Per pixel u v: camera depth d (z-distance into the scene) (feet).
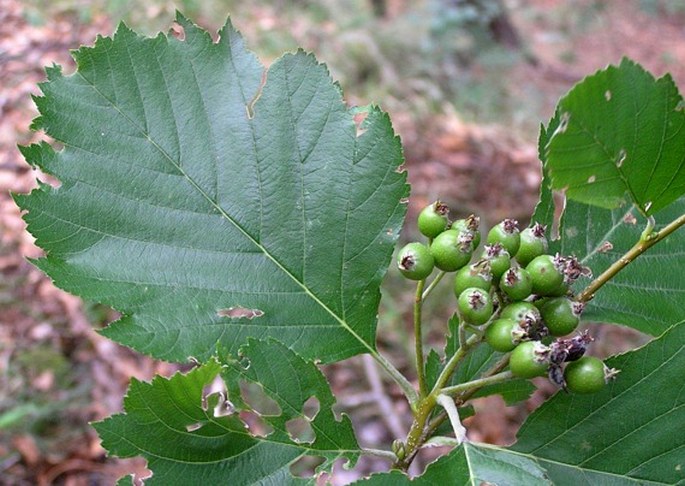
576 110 0.57
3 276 2.33
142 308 0.71
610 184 0.61
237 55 0.75
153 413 0.62
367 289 0.74
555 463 0.67
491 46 4.85
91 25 3.28
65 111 0.72
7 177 2.62
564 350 0.61
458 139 3.32
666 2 7.32
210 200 0.74
